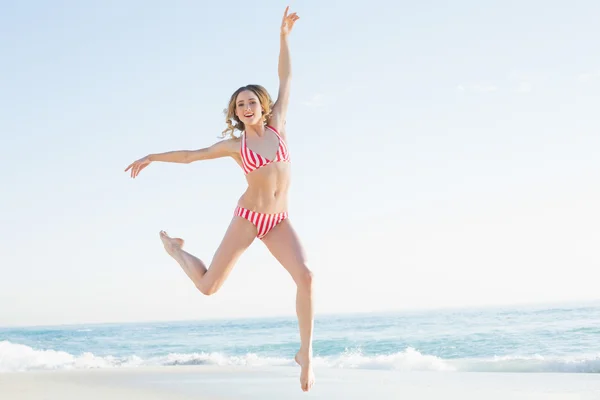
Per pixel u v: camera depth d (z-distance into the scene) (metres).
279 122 4.89
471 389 8.88
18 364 18.28
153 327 49.38
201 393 8.99
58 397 8.82
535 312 36.28
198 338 32.09
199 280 4.92
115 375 12.05
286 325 43.00
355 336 25.58
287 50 5.10
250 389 9.28
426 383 9.72
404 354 15.62
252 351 22.61
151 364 17.66
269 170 4.68
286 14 5.07
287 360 17.47
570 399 7.79
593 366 11.88
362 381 10.15
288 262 4.73
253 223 4.77
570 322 26.20
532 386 9.11
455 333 23.72
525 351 17.56
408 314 48.38
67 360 19.16
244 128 4.97
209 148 4.96
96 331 45.94
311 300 4.62
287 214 4.88
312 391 8.88
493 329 24.52
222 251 4.80
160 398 8.57
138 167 4.95
